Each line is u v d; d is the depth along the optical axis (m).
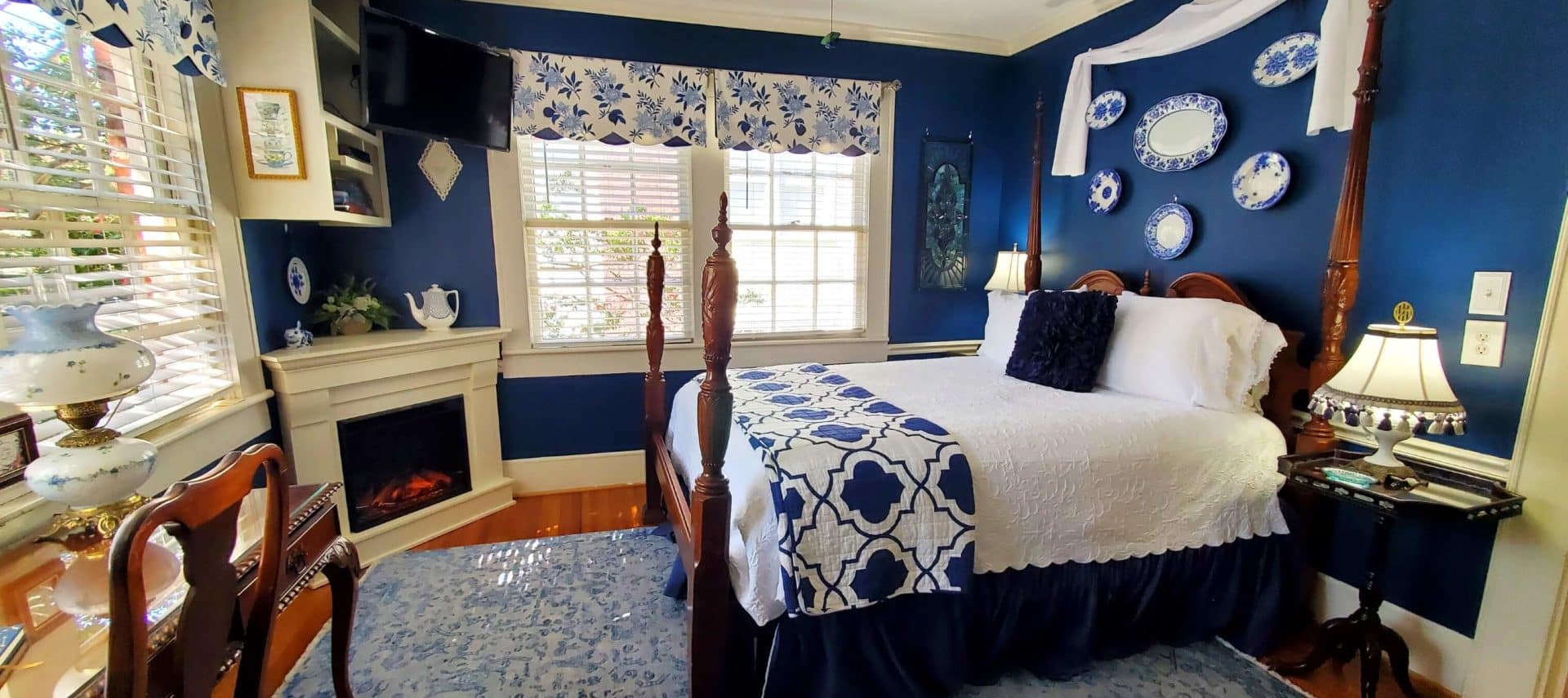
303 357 2.31
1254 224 2.38
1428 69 1.83
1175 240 2.69
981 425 1.91
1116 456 1.87
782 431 1.83
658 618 2.19
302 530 1.38
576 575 2.47
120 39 1.49
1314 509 2.10
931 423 1.91
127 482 1.18
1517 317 1.66
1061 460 1.82
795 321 3.63
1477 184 1.73
